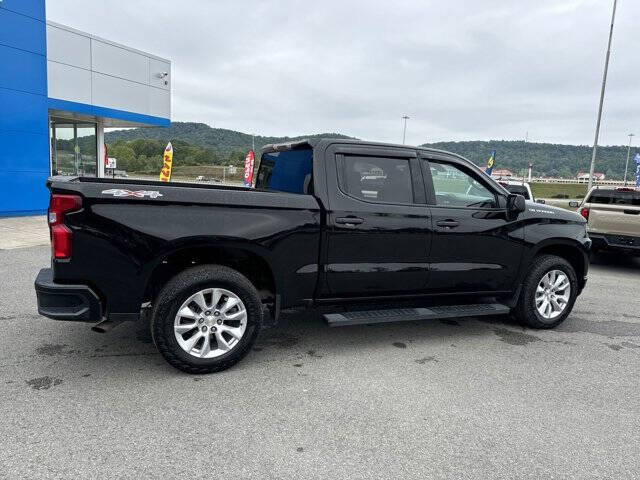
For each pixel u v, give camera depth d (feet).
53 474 8.47
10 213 45.96
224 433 10.00
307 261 13.73
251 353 14.60
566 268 17.65
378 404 11.48
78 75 53.98
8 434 9.69
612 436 10.37
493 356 14.92
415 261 15.06
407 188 15.07
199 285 12.37
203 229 12.32
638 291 25.32
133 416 10.55
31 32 45.44
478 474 8.89
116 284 11.89
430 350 15.29
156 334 12.19
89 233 11.52
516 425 10.70
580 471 9.09
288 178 15.53
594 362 14.67
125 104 60.29
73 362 13.38
